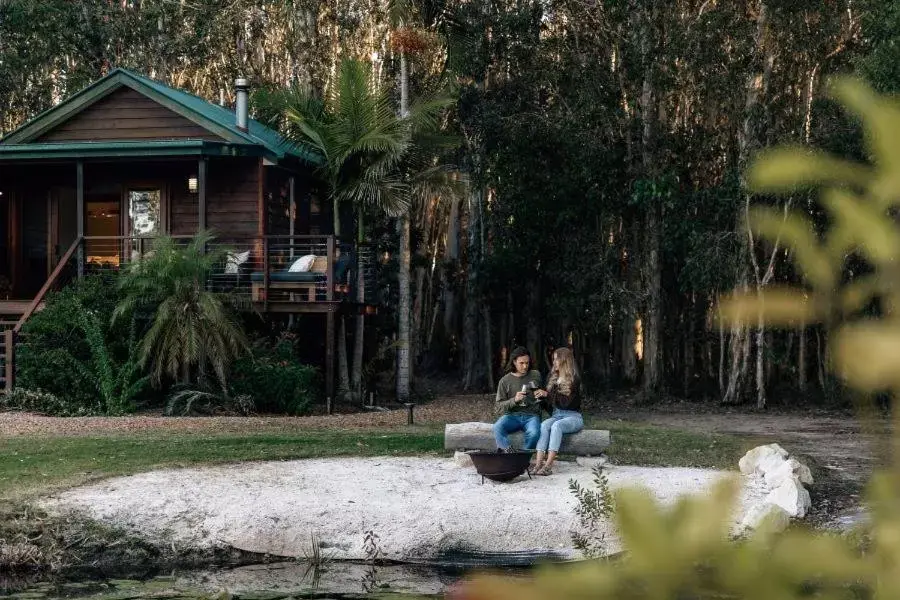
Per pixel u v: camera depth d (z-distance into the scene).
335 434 13.77
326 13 30.39
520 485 9.60
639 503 0.59
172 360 17.30
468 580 0.57
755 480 10.04
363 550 8.17
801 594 0.56
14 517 8.41
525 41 25.48
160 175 22.33
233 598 6.91
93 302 18.33
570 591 0.56
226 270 19.92
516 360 10.46
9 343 17.47
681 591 0.55
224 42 33.06
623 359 27.70
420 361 33.97
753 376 24.23
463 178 27.05
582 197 25.41
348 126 20.69
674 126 25.17
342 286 20.27
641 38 24.09
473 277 29.22
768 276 17.09
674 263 26.06
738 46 23.52
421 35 23.23
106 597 6.93
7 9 33.50
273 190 22.58
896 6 18.70
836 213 0.57
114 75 21.67
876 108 0.56
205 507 8.72
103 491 9.24
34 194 23.28
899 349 0.52
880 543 0.55
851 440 15.19
